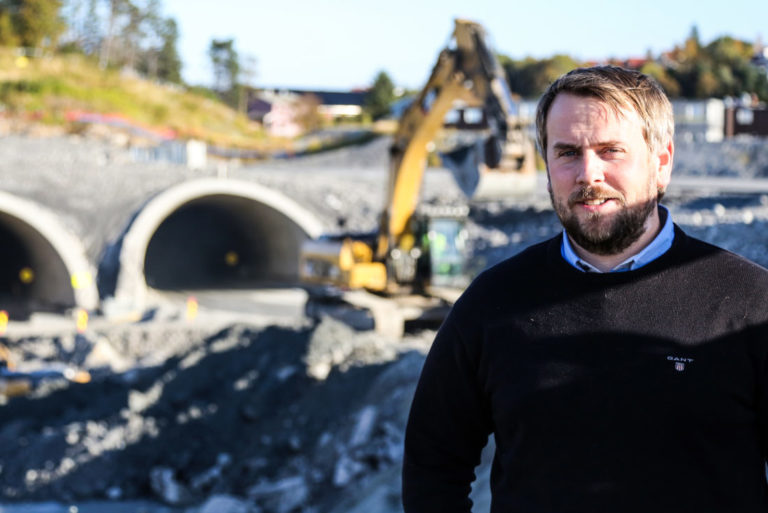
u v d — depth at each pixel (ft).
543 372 8.52
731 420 8.00
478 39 55.88
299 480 41.91
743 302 8.22
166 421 52.95
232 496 44.32
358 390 48.60
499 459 9.18
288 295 121.70
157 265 157.17
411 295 71.26
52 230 111.45
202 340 86.69
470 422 9.43
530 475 8.57
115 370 77.41
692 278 8.45
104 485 48.01
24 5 249.34
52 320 101.65
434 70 59.62
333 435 45.39
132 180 134.10
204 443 50.16
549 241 9.31
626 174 8.48
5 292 129.70
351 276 70.74
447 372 9.32
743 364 8.05
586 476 8.24
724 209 104.22
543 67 216.95
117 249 112.68
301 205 133.90
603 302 8.52
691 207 108.99
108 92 223.30
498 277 9.23
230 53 331.77
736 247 75.56
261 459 46.73
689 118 181.27
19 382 67.82
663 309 8.35
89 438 51.78
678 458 8.00
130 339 86.79
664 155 9.01
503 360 8.79
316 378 52.95
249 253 155.22
